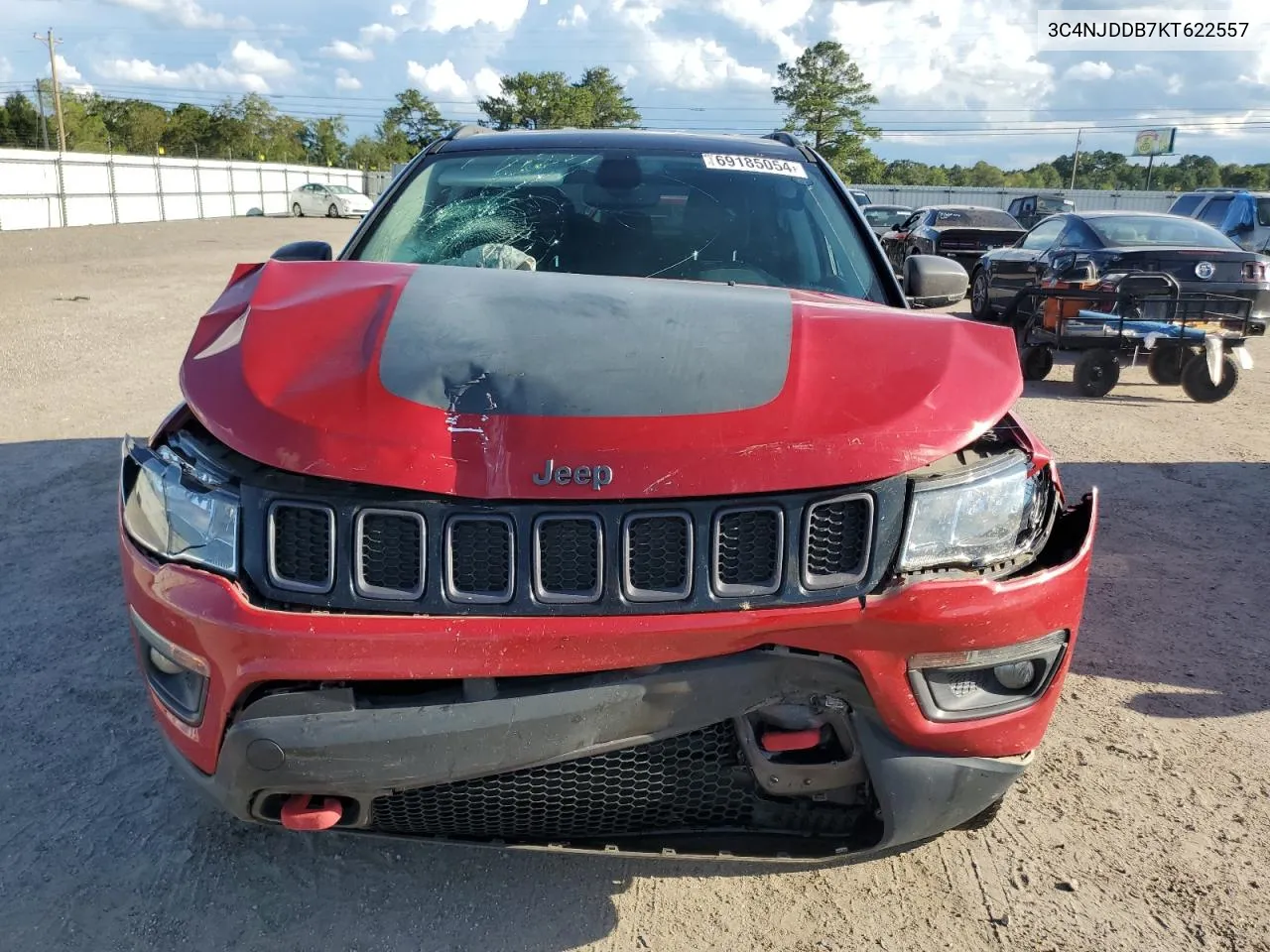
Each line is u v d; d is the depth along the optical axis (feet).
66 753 9.53
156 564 6.54
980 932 7.57
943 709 6.50
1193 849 8.59
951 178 404.77
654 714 6.21
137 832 8.41
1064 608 6.72
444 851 8.27
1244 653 12.32
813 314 7.78
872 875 8.20
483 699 6.09
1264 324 27.58
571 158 11.43
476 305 7.57
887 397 6.72
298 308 7.55
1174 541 16.24
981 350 7.52
